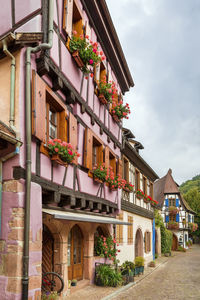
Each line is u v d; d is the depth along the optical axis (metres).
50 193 6.41
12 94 5.48
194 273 15.34
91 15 9.22
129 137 16.52
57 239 7.35
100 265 9.82
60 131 6.94
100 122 9.92
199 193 55.25
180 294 9.38
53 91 6.69
